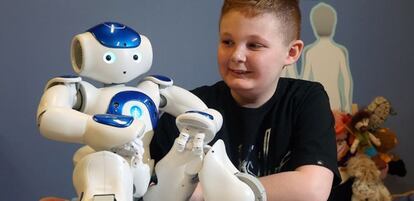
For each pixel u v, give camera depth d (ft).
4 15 4.14
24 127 4.23
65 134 1.91
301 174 2.44
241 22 2.40
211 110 2.26
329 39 5.08
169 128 2.67
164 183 2.12
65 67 4.29
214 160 2.05
